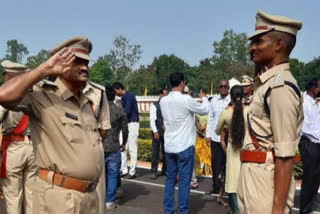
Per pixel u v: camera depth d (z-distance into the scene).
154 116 8.96
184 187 5.62
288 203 2.76
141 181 8.80
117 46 57.06
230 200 5.55
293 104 2.59
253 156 2.81
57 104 2.76
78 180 2.76
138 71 59.06
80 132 2.81
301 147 5.89
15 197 5.03
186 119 5.57
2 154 4.98
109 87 6.37
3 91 2.45
